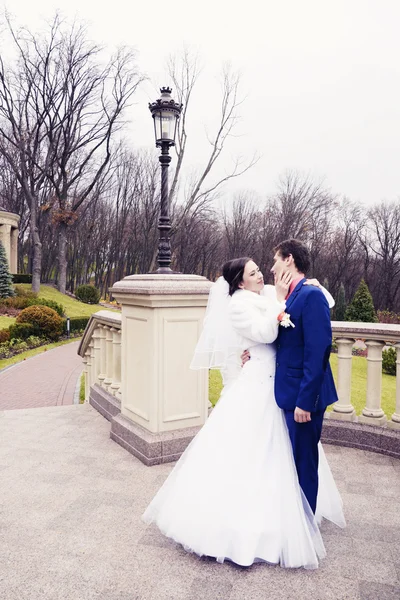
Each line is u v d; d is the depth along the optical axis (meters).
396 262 44.72
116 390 5.30
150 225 46.22
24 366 13.41
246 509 2.31
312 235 44.56
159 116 4.41
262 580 2.21
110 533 2.66
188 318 3.91
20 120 33.81
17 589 2.14
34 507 2.99
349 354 4.19
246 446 2.38
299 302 2.31
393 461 3.77
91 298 35.22
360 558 2.39
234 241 46.22
